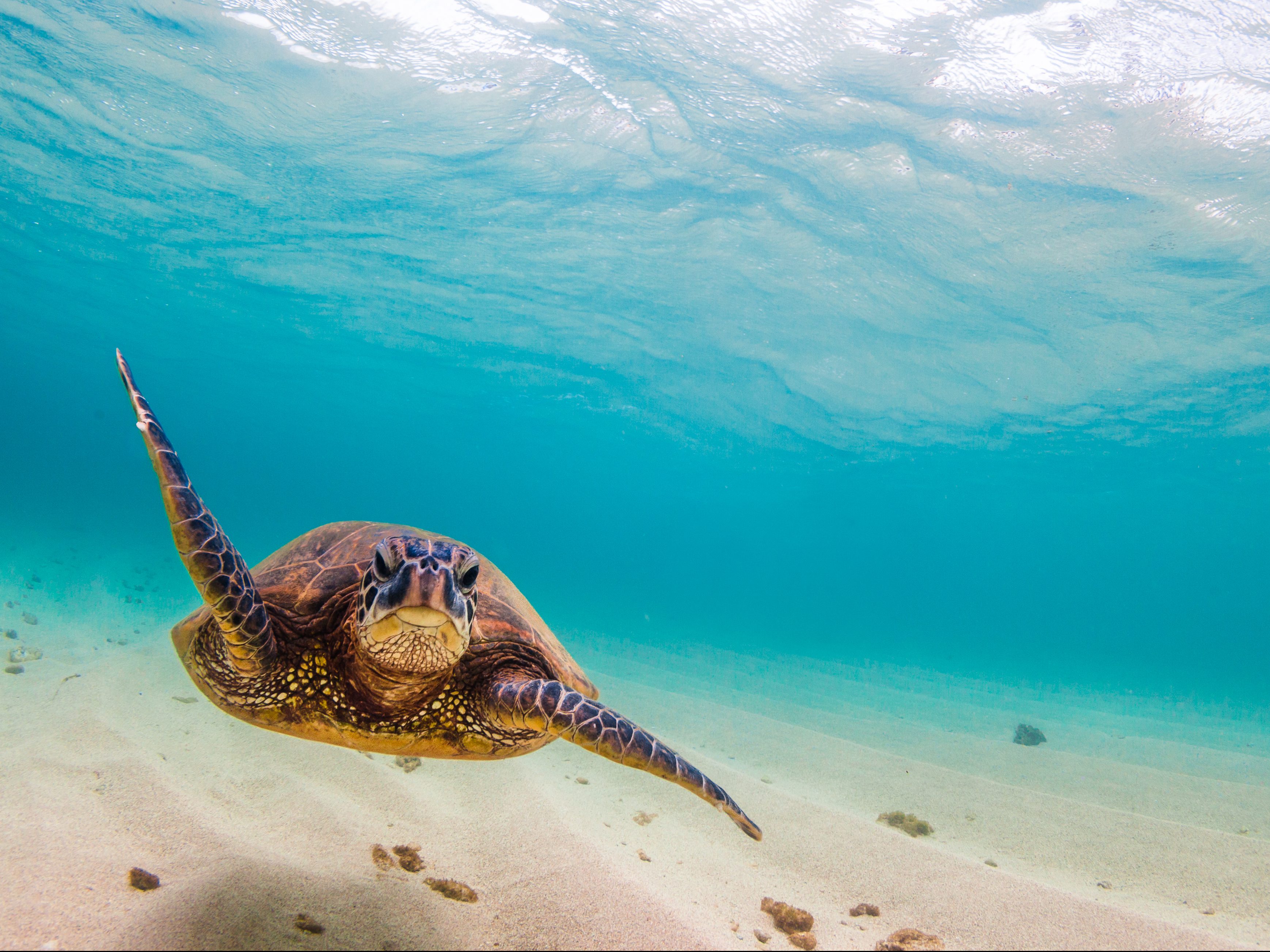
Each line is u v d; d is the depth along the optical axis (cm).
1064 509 4075
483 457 5788
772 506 5325
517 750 323
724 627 3662
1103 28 750
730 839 432
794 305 1603
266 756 461
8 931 226
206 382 3966
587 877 332
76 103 1222
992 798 569
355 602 282
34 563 1616
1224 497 3200
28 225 1917
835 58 867
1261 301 1238
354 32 947
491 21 905
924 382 1900
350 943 253
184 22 969
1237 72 776
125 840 313
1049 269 1252
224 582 239
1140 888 407
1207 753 892
